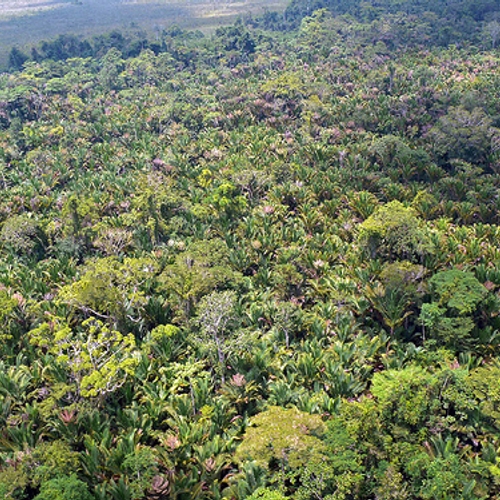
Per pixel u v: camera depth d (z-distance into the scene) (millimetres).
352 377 23734
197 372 24875
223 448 20500
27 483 17344
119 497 17797
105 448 19641
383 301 27797
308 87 71875
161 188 42438
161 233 39000
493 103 61562
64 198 44781
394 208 33094
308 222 39094
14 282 32219
